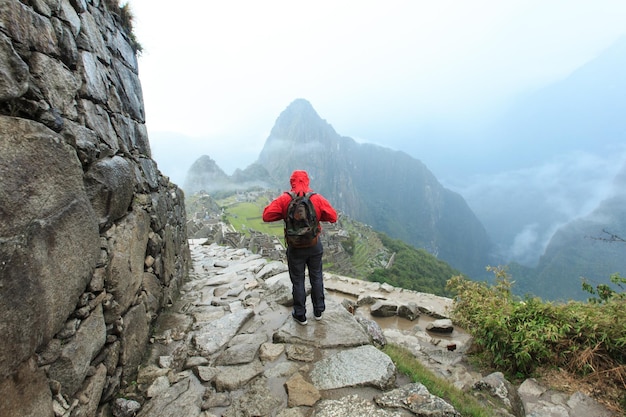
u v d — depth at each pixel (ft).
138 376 11.03
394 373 10.50
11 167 5.79
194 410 9.20
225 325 14.53
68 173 7.56
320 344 12.33
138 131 16.15
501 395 12.41
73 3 9.98
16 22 6.70
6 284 5.46
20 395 5.78
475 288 21.13
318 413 8.81
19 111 6.57
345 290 29.89
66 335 7.52
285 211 12.40
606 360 13.70
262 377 10.55
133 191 12.42
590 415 11.81
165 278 16.84
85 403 7.98
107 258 9.87
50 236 6.75
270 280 22.16
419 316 24.98
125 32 16.29
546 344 15.02
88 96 10.14
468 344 18.48
